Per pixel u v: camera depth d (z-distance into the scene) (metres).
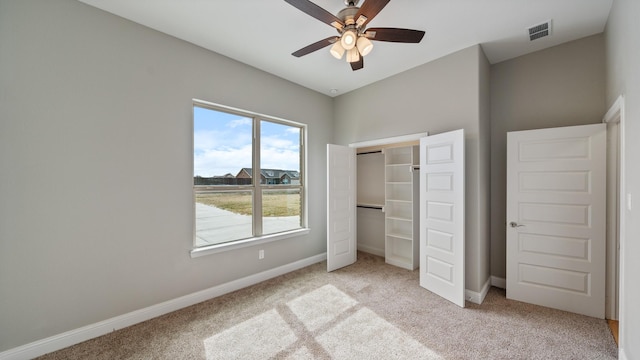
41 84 1.87
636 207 1.53
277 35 2.52
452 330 2.17
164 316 2.42
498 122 3.07
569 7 2.09
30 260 1.84
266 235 3.40
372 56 2.94
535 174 2.63
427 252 2.99
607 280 2.34
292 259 3.68
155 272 2.42
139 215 2.33
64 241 1.97
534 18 2.24
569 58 2.63
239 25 2.36
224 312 2.49
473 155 2.71
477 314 2.43
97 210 2.11
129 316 2.26
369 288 3.04
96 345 1.99
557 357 1.83
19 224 1.80
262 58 2.99
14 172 1.78
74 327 2.01
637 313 1.50
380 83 3.63
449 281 2.71
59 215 1.95
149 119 2.38
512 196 2.75
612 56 2.09
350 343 2.01
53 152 1.92
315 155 4.04
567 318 2.35
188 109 2.64
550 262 2.56
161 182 2.46
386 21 2.28
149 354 1.89
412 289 3.00
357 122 3.96
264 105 3.32
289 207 3.75
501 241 3.05
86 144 2.05
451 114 2.88
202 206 2.81
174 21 2.29
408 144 3.92
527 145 2.67
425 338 2.06
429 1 2.02
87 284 2.07
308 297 2.81
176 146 2.56
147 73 2.37
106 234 2.15
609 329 2.16
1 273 1.75
